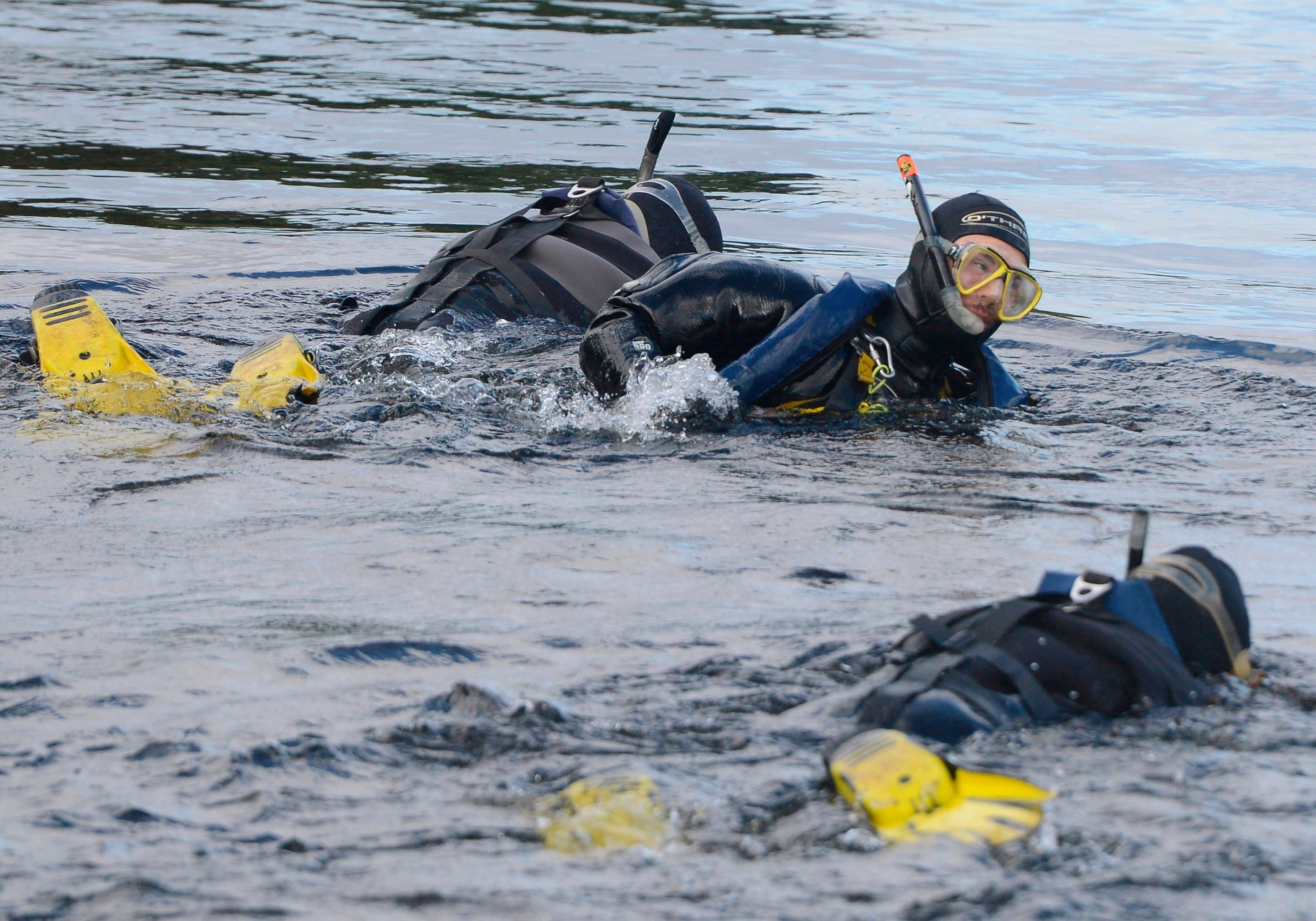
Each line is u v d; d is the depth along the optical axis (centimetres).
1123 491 1575
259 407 1834
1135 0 9694
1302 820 793
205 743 881
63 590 1191
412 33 7175
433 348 2189
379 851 752
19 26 7031
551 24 7638
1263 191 4159
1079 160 4550
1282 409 2027
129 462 1595
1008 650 966
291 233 3362
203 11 7850
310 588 1203
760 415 1920
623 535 1364
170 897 698
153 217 3500
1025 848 750
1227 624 991
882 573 1266
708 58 6625
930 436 1830
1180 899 705
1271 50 7369
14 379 1923
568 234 2458
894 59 6794
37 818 780
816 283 2059
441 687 985
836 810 799
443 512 1441
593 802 801
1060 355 2423
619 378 1919
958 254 1884
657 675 1009
